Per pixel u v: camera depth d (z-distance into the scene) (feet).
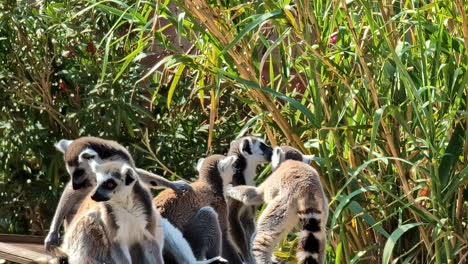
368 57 23.97
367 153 22.89
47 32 31.30
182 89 31.63
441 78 22.22
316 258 19.33
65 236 18.93
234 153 23.17
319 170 22.77
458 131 20.59
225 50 20.10
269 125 23.76
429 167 20.27
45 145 31.40
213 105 23.35
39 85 31.60
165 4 22.33
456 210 21.06
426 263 21.70
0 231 32.27
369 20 20.86
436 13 21.17
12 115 32.24
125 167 17.51
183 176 31.04
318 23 22.44
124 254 17.83
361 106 21.59
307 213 19.48
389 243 19.39
